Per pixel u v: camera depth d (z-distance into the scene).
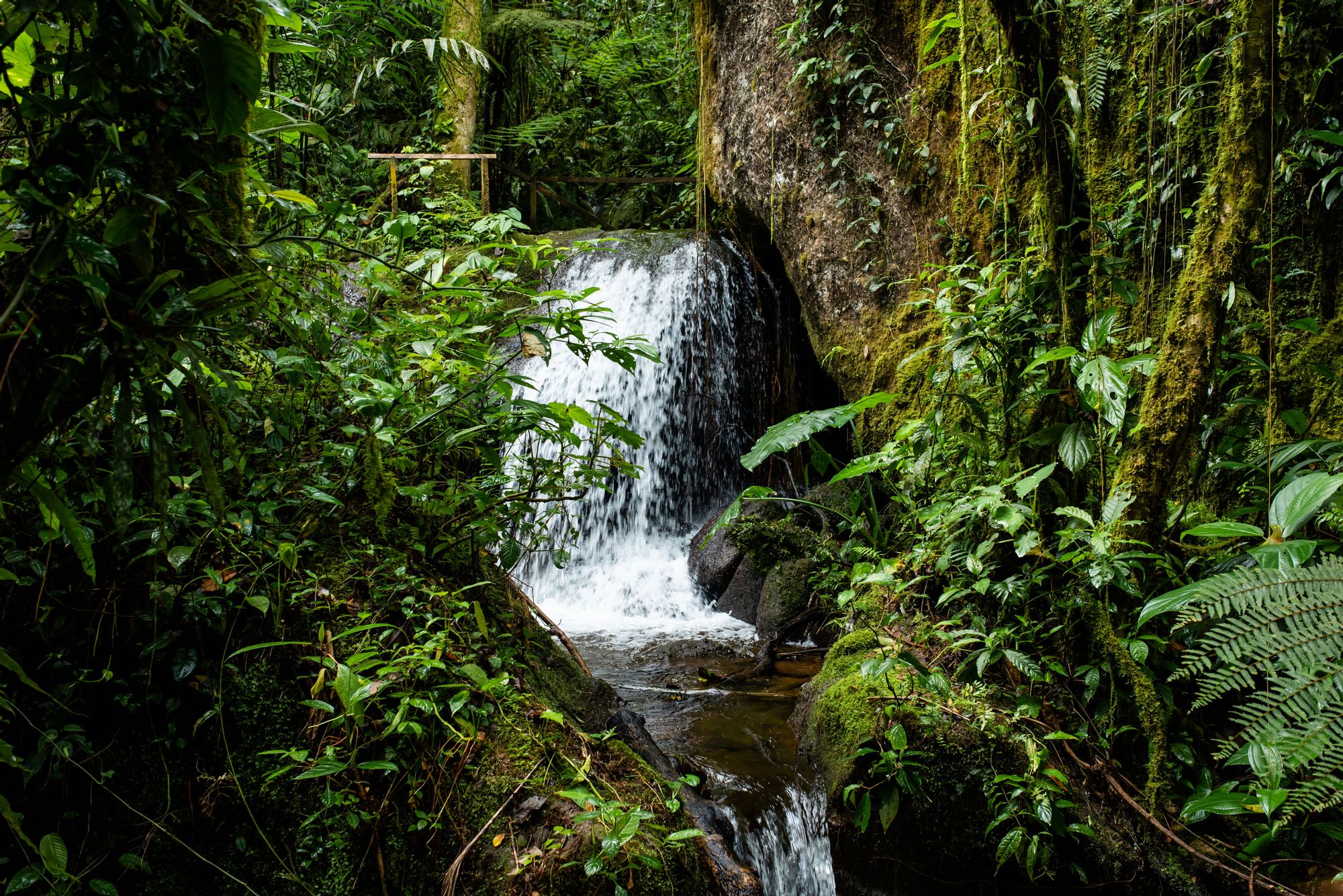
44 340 1.10
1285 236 2.80
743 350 6.11
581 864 1.78
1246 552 1.90
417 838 1.85
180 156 1.21
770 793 2.36
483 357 2.29
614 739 2.24
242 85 1.18
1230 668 1.72
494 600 2.52
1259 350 2.76
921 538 2.78
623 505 5.67
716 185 5.71
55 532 1.66
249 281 1.33
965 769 2.24
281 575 2.10
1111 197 3.26
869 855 2.28
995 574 2.58
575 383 5.93
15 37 1.09
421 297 2.46
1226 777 2.22
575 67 9.30
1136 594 2.18
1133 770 2.25
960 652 2.59
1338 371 2.63
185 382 1.31
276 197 1.68
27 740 1.76
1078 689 2.39
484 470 2.67
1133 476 2.27
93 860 1.75
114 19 1.08
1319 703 1.61
